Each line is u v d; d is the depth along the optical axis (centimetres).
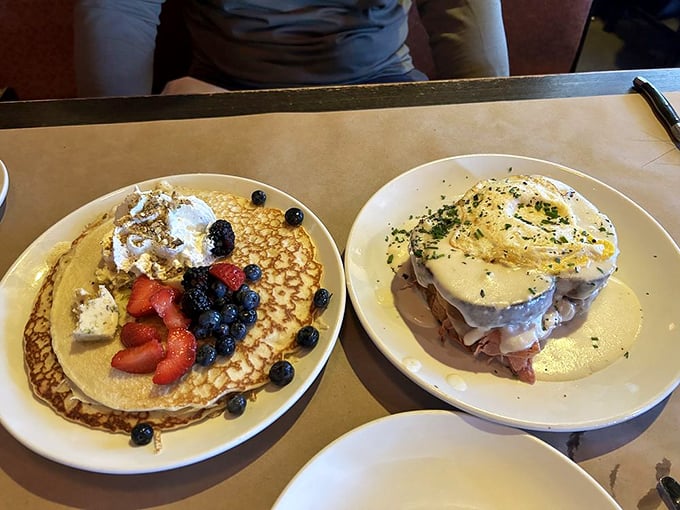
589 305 44
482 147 62
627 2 156
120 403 38
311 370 41
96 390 39
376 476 35
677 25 153
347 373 43
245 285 45
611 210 52
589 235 43
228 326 42
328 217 55
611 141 63
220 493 36
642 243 49
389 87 70
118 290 45
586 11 128
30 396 40
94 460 36
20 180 58
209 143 62
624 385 40
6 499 36
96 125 64
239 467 37
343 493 35
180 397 39
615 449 38
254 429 37
